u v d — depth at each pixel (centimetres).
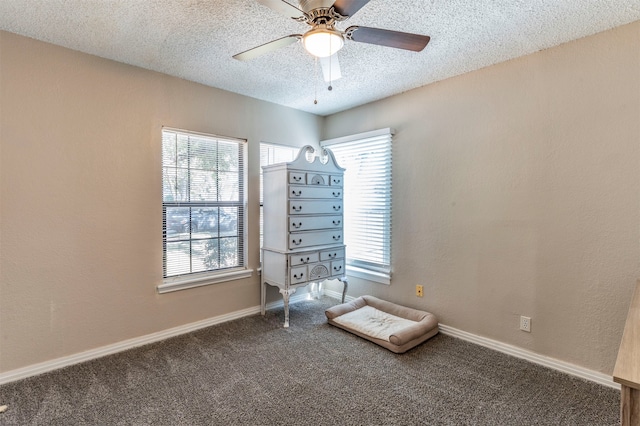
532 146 241
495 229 262
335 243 353
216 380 217
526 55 242
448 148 290
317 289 409
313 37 162
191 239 305
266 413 184
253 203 345
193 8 186
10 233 216
